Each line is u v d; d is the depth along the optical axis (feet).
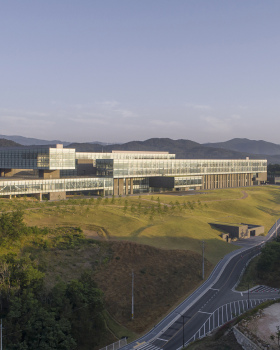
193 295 335.67
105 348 252.01
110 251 393.50
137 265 375.25
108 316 298.97
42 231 403.34
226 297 330.54
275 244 435.12
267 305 291.17
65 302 262.06
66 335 243.19
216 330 265.95
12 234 350.23
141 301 321.52
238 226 530.27
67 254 374.43
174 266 379.55
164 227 482.28
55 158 631.15
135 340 266.16
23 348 220.02
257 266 406.62
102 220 484.74
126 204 551.59
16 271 272.72
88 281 297.12
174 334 270.05
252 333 239.50
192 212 613.52
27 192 572.92
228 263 416.26
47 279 315.78
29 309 243.81
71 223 458.91
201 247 443.32
